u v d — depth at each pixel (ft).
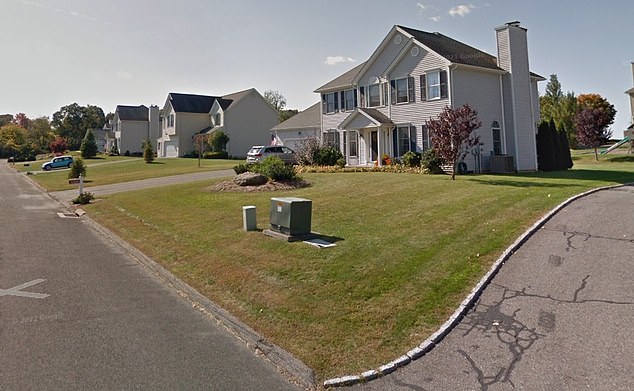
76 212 48.85
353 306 16.83
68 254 28.60
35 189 79.87
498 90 74.38
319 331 15.38
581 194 37.09
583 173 65.41
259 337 15.43
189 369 13.20
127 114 205.05
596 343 13.28
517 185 45.21
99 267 25.35
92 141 182.09
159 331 16.10
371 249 22.70
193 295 20.08
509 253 21.58
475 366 12.67
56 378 12.45
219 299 19.22
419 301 16.85
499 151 73.92
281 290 18.93
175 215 38.37
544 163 77.56
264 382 12.53
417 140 73.67
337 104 90.74
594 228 25.18
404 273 19.35
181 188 53.93
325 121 93.35
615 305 15.57
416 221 28.40
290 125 118.93
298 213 25.58
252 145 154.51
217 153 142.92
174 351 14.43
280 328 15.90
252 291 19.36
